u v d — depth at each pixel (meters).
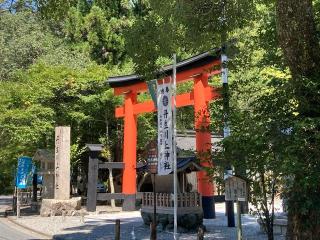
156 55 11.23
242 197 8.31
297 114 6.44
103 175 30.28
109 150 27.06
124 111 23.41
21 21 36.28
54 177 22.89
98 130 28.06
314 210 6.36
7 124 21.84
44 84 23.73
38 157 23.38
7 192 43.16
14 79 30.20
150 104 21.56
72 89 24.53
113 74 27.31
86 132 27.62
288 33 6.81
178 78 19.23
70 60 30.30
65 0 11.24
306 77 6.45
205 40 11.30
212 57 16.89
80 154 25.78
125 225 16.80
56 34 38.16
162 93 13.48
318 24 7.54
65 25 34.75
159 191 15.63
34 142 23.64
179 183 15.05
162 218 14.81
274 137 6.28
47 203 21.14
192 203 14.41
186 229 14.26
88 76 24.97
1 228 17.08
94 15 32.53
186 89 25.05
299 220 6.59
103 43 33.19
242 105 9.08
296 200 6.34
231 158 7.32
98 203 28.28
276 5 7.05
